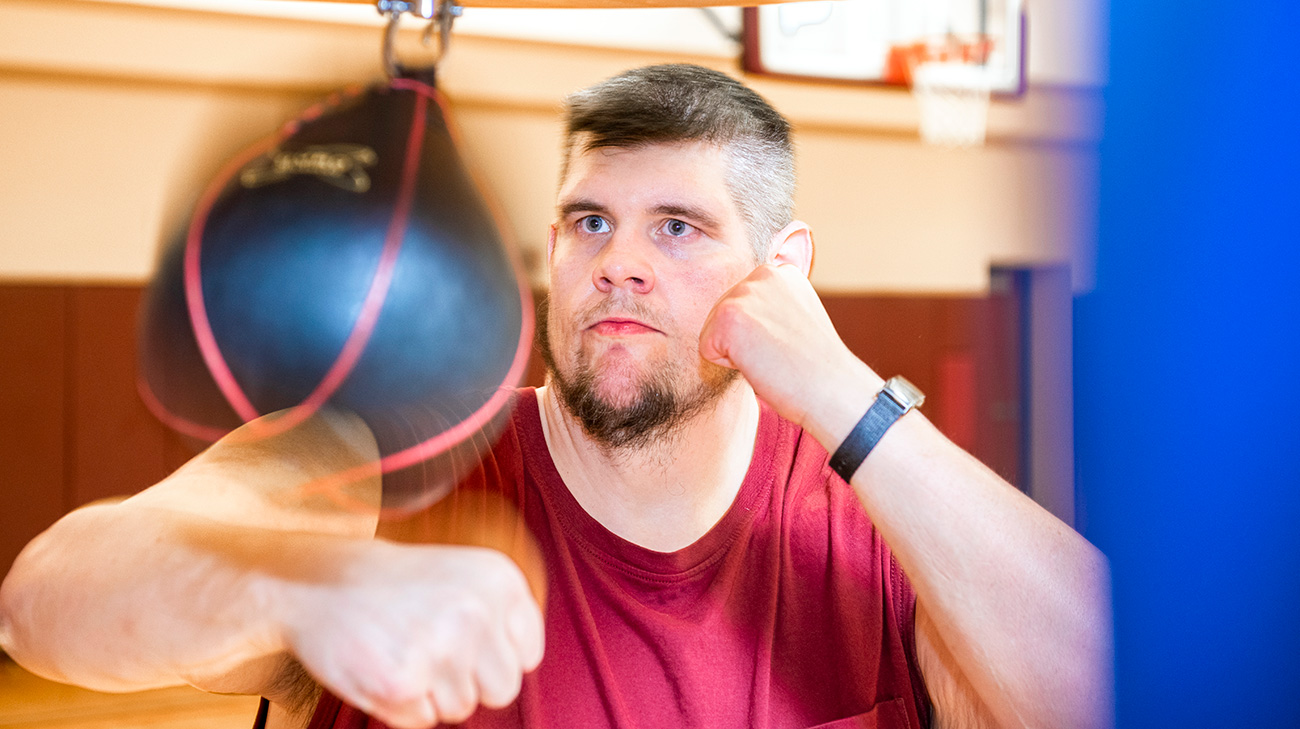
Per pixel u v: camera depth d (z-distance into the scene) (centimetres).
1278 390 77
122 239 397
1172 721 82
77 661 66
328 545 61
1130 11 84
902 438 85
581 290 92
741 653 96
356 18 405
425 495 86
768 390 86
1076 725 83
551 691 90
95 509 75
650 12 444
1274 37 77
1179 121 81
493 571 55
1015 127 505
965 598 84
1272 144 77
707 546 98
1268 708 79
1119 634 83
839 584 101
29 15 379
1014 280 524
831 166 498
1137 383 83
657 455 94
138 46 392
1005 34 477
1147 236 83
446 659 53
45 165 387
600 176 92
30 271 388
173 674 66
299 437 81
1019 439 520
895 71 466
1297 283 77
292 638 56
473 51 424
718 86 96
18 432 372
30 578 70
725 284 94
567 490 97
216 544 65
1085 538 86
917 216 515
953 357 506
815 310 89
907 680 100
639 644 93
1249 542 79
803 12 447
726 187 94
